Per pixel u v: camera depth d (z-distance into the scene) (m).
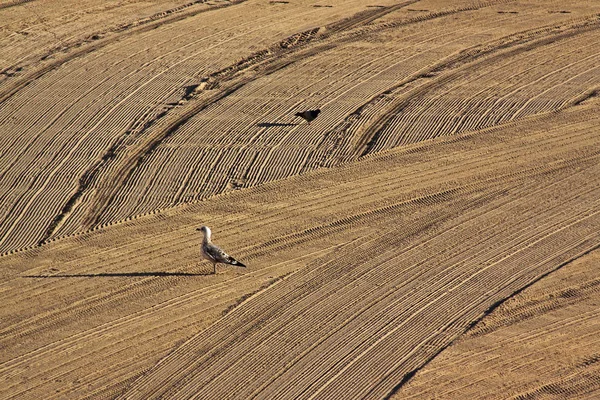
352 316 61.06
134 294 64.31
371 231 72.38
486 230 72.00
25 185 80.50
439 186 79.62
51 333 60.03
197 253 69.56
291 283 65.31
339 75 103.56
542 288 63.56
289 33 116.50
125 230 73.06
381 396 53.16
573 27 119.69
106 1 128.50
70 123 92.44
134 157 85.31
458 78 102.62
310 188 79.44
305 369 55.78
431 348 57.44
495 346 57.38
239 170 82.56
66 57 109.00
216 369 56.06
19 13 123.06
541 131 89.69
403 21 121.50
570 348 57.16
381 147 86.81
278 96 98.06
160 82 101.94
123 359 57.25
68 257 69.19
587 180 80.06
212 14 123.44
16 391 54.41
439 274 65.88
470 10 126.00
